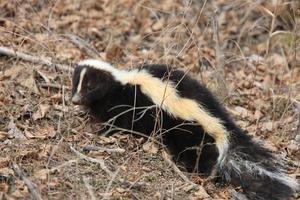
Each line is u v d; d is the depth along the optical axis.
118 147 11.73
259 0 17.52
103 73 12.43
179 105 11.64
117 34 16.53
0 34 14.80
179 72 12.17
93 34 16.27
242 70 15.66
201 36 16.23
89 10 17.30
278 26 17.45
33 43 14.62
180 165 11.73
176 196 10.55
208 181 11.24
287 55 16.52
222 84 14.00
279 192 10.86
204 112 11.52
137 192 10.45
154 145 11.84
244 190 11.06
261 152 11.36
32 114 12.15
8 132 11.45
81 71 12.51
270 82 15.36
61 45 15.10
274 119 13.74
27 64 13.69
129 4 17.72
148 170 11.15
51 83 13.33
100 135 12.20
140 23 17.27
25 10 16.06
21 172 10.12
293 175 11.77
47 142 11.36
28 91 12.82
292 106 14.12
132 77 12.34
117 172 10.34
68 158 10.97
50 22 15.96
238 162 11.18
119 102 12.35
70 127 11.95
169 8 17.73
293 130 13.33
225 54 15.85
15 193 9.66
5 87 12.76
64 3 17.16
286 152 12.66
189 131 11.55
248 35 17.47
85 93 12.41
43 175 10.23
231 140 11.38
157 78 12.20
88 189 9.83
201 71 14.00
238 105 14.30
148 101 12.05
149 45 16.28
